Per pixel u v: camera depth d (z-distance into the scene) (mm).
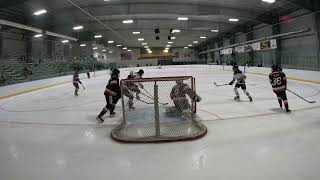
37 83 14391
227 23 23281
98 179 3055
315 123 5137
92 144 4344
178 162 3459
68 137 4805
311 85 11695
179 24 22719
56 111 7555
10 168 3453
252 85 12461
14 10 14445
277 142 4102
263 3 15711
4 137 4949
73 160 3664
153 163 3457
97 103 8758
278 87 6266
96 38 30547
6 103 9781
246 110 6617
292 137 4320
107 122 5816
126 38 32906
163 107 6656
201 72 25641
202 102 8039
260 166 3246
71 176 3156
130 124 5176
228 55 31688
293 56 17406
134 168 3322
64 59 23109
